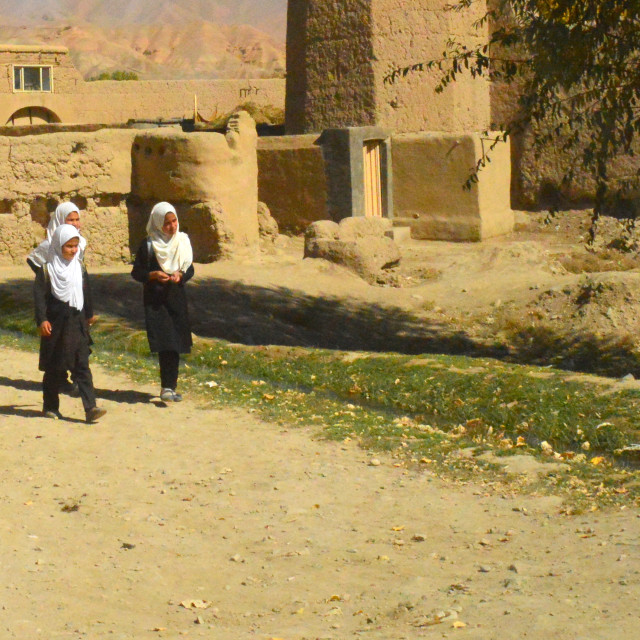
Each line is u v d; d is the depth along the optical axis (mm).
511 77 10945
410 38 23516
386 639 3322
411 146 23375
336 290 16469
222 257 18516
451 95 23703
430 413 8953
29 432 7523
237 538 5223
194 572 4621
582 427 7863
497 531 5254
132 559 4809
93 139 18891
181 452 7113
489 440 7758
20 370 9945
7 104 45938
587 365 12742
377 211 23609
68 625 3680
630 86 10023
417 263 19453
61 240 7660
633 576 4074
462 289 16797
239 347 11266
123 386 9359
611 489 6043
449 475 6508
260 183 23609
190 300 14852
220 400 8852
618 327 13906
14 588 4191
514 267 18312
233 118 19531
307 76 24328
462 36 24000
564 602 3699
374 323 14742
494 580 4266
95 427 7785
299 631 3545
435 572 4516
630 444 7441
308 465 6781
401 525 5430
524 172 25484
